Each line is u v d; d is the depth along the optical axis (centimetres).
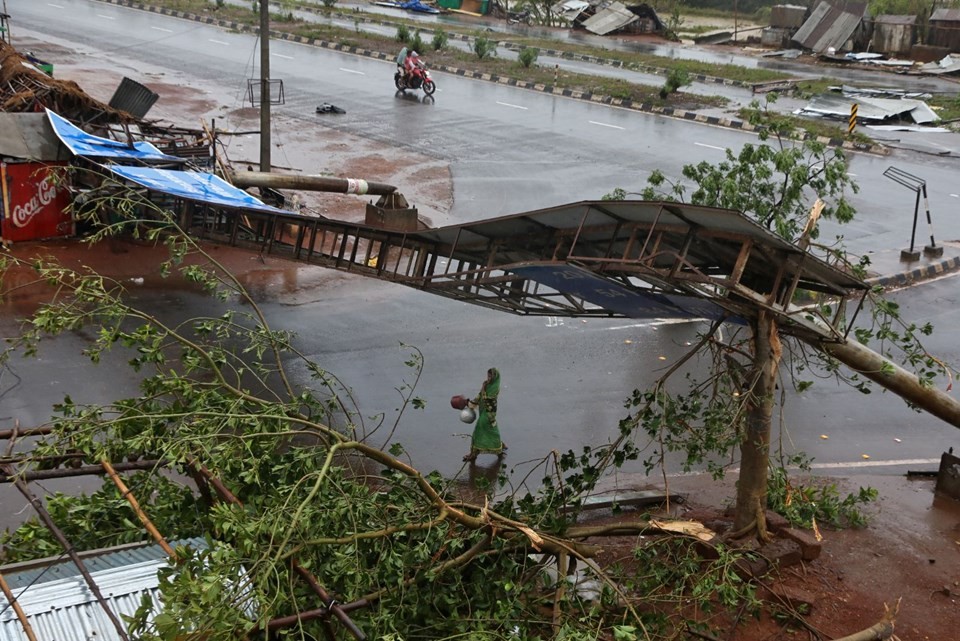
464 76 3716
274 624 509
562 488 845
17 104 1686
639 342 1516
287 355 1361
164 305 1488
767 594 840
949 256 2014
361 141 2656
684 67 4016
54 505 663
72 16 4316
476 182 2345
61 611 513
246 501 684
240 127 2656
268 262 1728
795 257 766
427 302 1622
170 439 615
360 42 4094
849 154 2766
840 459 1196
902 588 880
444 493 730
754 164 1190
